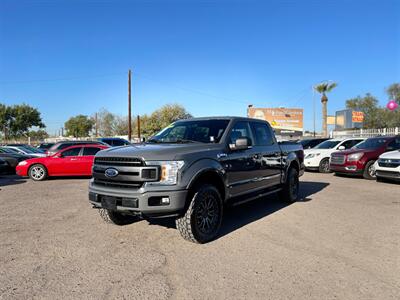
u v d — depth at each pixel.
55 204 7.51
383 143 11.88
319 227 5.42
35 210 6.88
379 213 6.38
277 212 6.52
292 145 7.71
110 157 4.62
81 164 12.26
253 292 3.23
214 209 4.86
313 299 3.09
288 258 4.09
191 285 3.38
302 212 6.51
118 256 4.20
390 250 4.35
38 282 3.47
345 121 35.88
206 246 4.55
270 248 4.45
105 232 5.22
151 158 4.33
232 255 4.20
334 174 13.53
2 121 56.88
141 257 4.16
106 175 4.59
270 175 6.56
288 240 4.77
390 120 38.62
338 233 5.09
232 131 5.62
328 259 4.05
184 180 4.34
